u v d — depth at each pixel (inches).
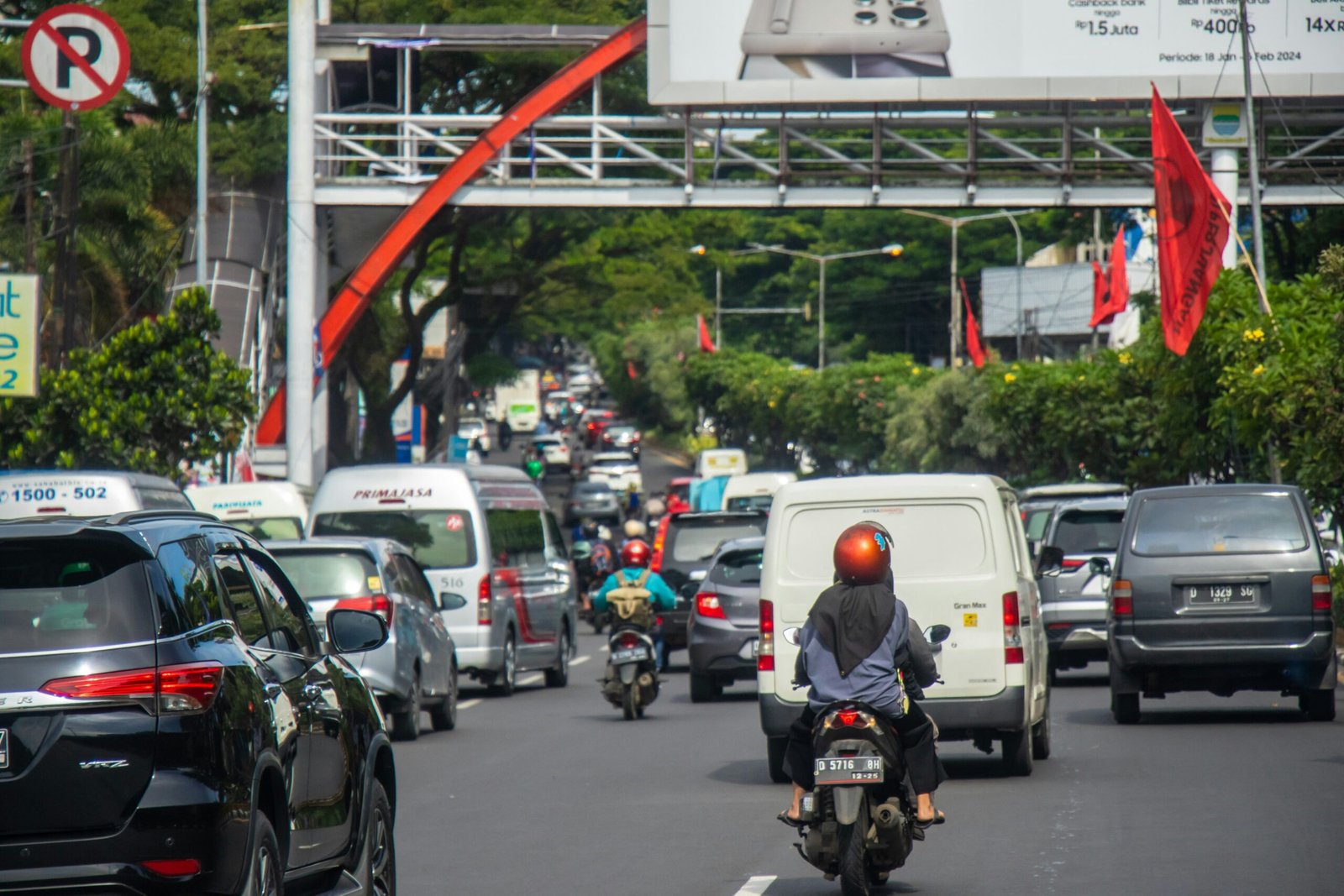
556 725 1932.8
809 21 3518.7
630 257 4997.5
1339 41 3452.3
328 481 2316.7
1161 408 3750.0
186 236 4028.1
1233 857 993.5
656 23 3526.1
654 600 1991.9
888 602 893.8
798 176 3607.3
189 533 709.9
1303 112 3690.9
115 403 2689.5
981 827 1128.8
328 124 3843.5
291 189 3681.1
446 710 1913.1
